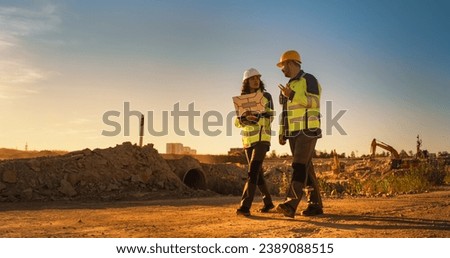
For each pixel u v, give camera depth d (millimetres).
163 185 15180
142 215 7848
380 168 28891
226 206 9766
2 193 12297
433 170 19891
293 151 7176
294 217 7133
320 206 7445
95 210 8992
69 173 13805
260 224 6438
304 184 6961
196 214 7922
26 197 12305
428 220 6566
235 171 21172
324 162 46469
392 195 12375
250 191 7449
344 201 9992
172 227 6246
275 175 25422
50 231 5961
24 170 13258
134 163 15531
